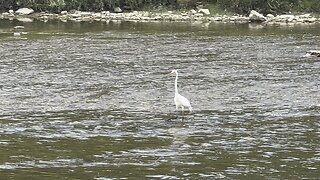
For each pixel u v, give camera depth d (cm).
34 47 4753
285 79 3409
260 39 5538
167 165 1778
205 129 2272
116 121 2400
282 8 8562
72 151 1931
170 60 4156
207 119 2448
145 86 3198
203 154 1908
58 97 2891
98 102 2788
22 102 2764
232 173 1703
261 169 1745
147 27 6738
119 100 2839
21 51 4503
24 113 2531
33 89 3081
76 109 2630
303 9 8594
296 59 4209
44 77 3441
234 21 7788
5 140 2066
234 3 8456
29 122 2364
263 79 3412
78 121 2391
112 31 6206
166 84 3256
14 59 4103
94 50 4638
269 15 8125
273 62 4066
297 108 2662
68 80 3356
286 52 4588
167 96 2942
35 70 3675
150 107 2689
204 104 2756
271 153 1927
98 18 7856
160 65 3931
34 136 2133
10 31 6031
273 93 3011
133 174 1681
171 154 1906
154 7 8606
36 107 2661
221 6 8519
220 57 4309
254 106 2708
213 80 3381
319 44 5119
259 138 2130
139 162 1806
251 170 1734
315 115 2520
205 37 5706
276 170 1736
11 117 2452
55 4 8219
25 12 8069
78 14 8075
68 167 1742
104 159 1838
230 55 4416
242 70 3731
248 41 5356
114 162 1805
